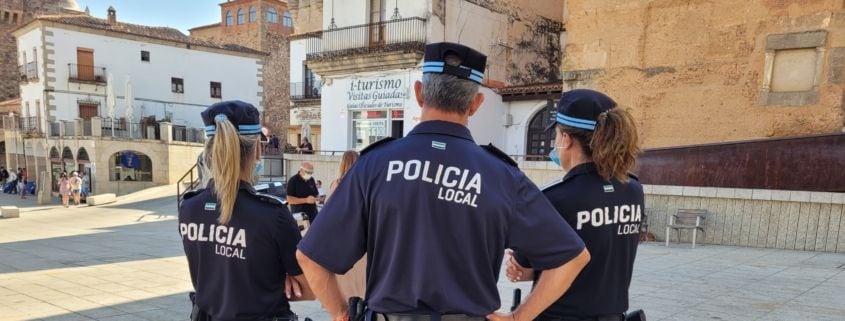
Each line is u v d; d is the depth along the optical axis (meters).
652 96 11.10
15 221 16.61
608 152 2.19
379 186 1.66
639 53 11.20
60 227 14.45
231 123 2.23
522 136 17.86
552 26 21.58
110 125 29.53
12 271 7.62
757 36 9.86
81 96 31.91
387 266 1.68
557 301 2.19
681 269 6.96
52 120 30.92
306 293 2.32
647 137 11.19
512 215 1.69
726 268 7.00
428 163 1.64
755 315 4.84
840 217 8.02
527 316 1.75
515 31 19.89
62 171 30.98
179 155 31.00
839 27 9.02
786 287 5.87
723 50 10.23
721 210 9.14
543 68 21.20
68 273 7.46
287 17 42.09
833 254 7.86
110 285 6.65
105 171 28.53
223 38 43.44
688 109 10.67
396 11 17.78
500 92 18.00
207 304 2.29
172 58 34.78
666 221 9.74
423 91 1.77
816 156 8.58
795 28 9.44
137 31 34.62
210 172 2.29
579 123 2.26
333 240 1.71
